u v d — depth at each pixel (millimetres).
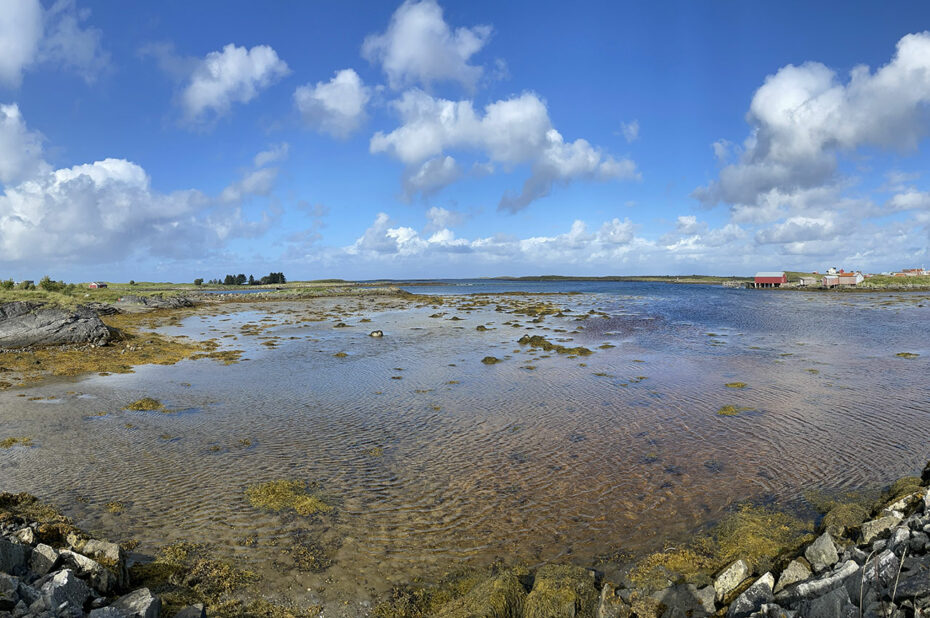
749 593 8672
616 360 33875
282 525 12195
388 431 19312
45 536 10312
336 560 10797
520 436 18750
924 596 7289
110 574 9031
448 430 19453
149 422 20125
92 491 13797
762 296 109438
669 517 12648
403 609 9266
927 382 26297
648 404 22938
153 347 37656
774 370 29938
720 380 27562
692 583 9500
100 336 37562
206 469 15500
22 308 37062
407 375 29469
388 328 52469
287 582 9992
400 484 14617
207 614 8922
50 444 17391
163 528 11930
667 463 16062
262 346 40438
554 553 11141
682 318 61062
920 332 45812
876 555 8883
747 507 13016
